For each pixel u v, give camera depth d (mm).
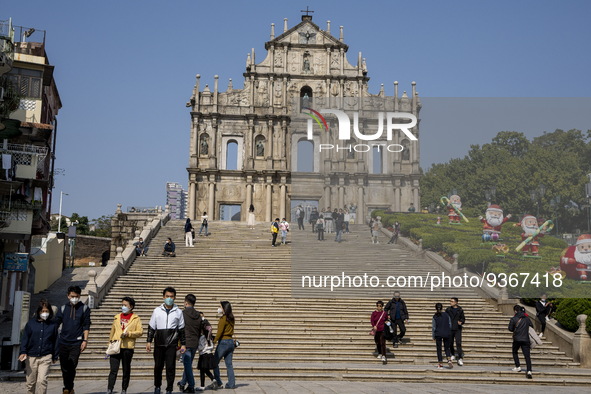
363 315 26328
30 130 35312
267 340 23750
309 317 25953
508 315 26250
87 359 21844
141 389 16562
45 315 13078
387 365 21688
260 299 28188
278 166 67000
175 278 31359
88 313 13898
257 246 38531
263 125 67438
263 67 67938
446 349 21047
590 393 16938
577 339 22953
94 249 68000
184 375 15172
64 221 91000
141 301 27938
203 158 66312
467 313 26344
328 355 22844
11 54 32125
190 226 38969
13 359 19234
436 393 15852
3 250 34125
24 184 34031
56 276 49438
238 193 66438
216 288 29891
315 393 15383
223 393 14961
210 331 15891
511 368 21438
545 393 16562
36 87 36469
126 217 57000
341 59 68375
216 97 66875
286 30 68562
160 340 13930
